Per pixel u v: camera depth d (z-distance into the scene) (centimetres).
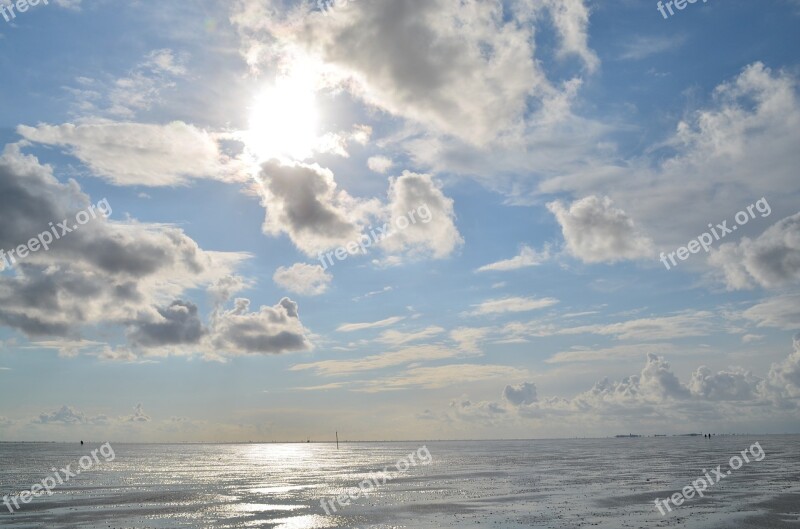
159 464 15962
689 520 5381
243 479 10394
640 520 5400
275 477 10806
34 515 6103
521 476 10350
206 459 19788
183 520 5766
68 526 5466
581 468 12312
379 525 5366
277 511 6281
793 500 6625
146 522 5659
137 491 8356
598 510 6016
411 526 5275
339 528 5259
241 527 5375
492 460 16350
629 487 8175
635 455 18462
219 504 6869
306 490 8338
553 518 5547
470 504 6581
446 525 5281
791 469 11062
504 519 5531
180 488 8762
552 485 8606
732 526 5103
